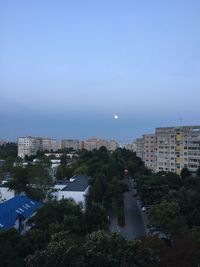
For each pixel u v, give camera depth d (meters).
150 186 118.44
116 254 46.03
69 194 120.25
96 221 79.81
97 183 124.56
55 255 44.94
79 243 50.50
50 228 66.06
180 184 135.25
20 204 95.81
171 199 101.88
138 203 136.00
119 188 126.62
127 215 114.62
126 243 48.00
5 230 64.62
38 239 60.47
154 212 84.06
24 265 51.22
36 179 121.94
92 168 179.00
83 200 119.19
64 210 77.94
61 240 50.06
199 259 51.84
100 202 121.19
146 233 92.69
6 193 125.56
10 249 54.69
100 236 48.75
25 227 87.69
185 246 52.56
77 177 162.38
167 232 80.69
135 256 46.31
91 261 44.84
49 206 78.38
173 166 192.00
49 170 139.50
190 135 184.38
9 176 161.75
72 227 69.12
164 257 50.41
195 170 182.12
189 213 94.75
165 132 198.25
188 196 103.69
